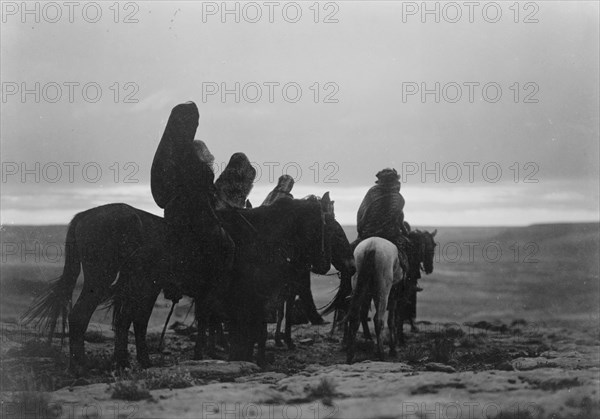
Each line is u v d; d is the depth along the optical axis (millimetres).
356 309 13836
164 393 9969
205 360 12531
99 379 11289
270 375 11477
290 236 12875
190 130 12344
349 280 14508
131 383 10172
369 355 15164
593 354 14891
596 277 47969
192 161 12141
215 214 12320
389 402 9461
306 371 12031
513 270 56188
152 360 12945
